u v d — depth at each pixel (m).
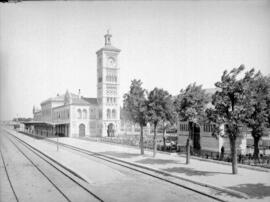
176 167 25.42
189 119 26.92
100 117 85.69
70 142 58.62
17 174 24.45
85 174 23.38
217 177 20.67
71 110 81.12
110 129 85.94
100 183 20.28
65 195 17.41
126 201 15.80
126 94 36.16
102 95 85.69
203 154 33.47
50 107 94.69
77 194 17.73
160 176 22.02
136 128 91.75
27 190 18.88
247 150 35.94
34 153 40.44
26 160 33.03
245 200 15.05
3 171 25.80
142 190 18.17
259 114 24.06
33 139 65.88
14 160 32.88
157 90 33.28
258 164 25.47
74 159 33.03
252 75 21.81
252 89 21.95
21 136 73.94
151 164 27.41
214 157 30.88
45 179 22.44
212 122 23.06
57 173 24.98
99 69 88.69
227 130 22.17
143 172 24.11
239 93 21.73
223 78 22.33
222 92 22.19
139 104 34.75
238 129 21.88
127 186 19.31
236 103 22.03
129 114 37.03
